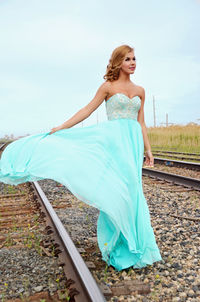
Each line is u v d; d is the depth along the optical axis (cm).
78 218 505
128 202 312
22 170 329
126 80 337
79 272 272
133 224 316
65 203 608
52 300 264
